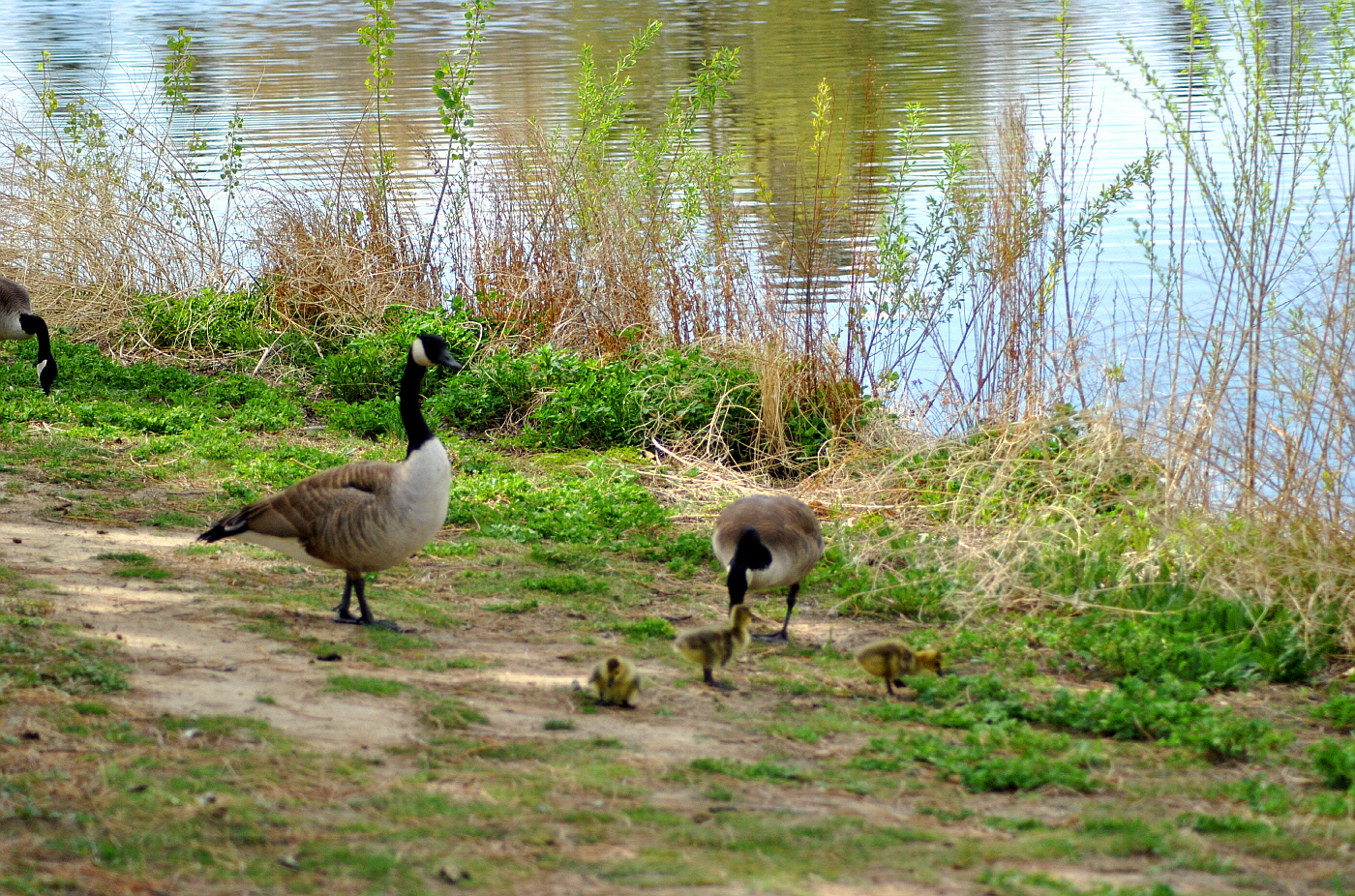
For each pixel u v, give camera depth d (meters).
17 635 9.03
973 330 18.00
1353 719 9.53
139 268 22.72
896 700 9.57
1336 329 12.81
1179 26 45.25
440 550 12.81
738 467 17.17
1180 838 6.86
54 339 21.53
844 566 13.09
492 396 18.86
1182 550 12.62
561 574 12.34
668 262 20.41
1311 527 12.28
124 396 18.80
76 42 52.34
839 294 20.84
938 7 56.03
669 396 17.81
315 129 32.47
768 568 10.38
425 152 25.95
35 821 6.17
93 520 12.93
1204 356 14.17
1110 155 27.95
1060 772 7.85
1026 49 41.88
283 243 22.67
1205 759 8.55
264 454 15.95
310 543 9.97
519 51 47.59
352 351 20.28
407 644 9.87
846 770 7.86
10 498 13.44
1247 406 13.20
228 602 10.50
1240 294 14.22
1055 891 5.96
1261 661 10.85
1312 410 12.60
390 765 7.34
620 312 20.47
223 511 13.54
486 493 14.88
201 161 28.83
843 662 10.52
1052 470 14.09
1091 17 49.66
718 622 11.38
